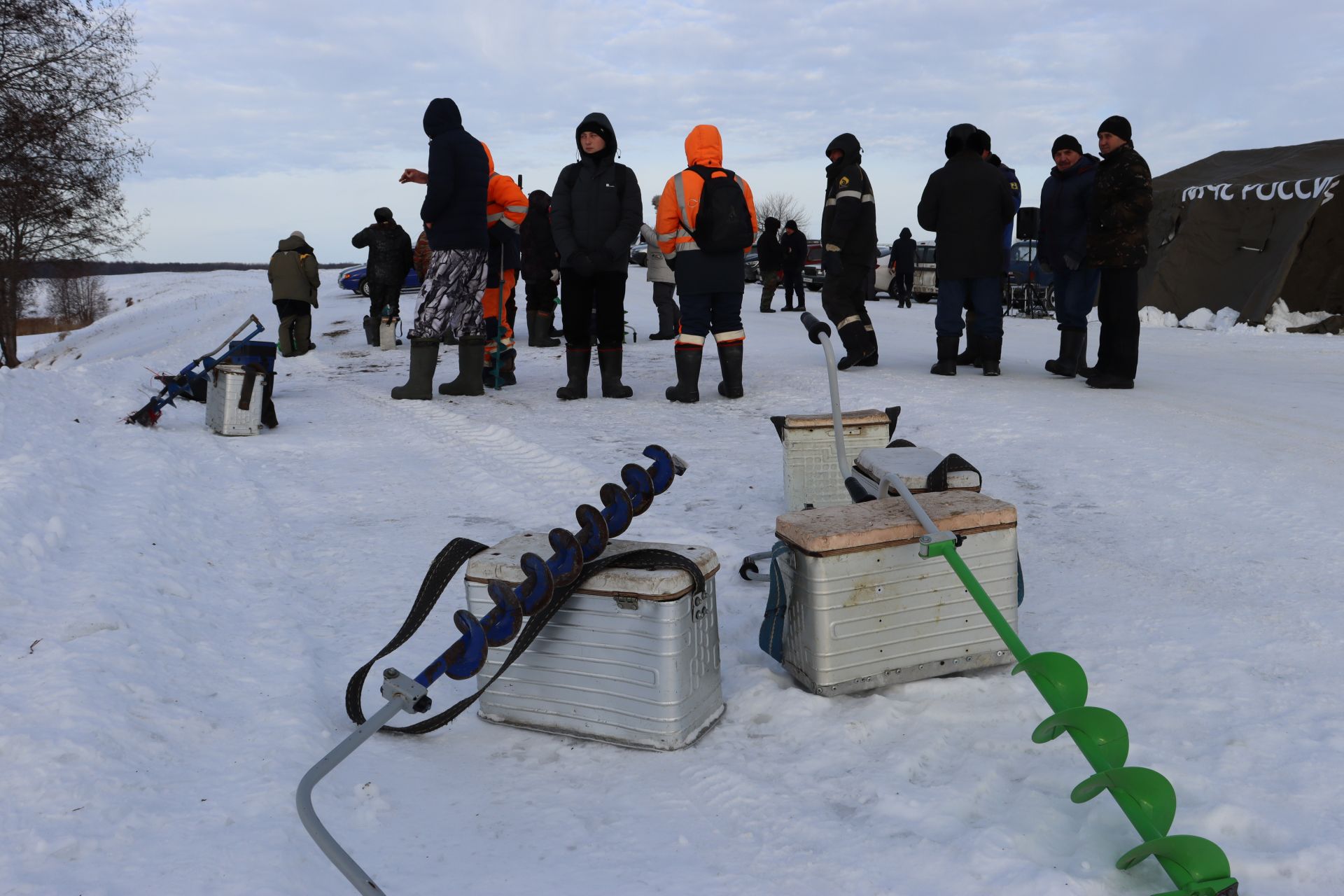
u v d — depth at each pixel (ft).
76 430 21.49
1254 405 24.76
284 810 6.93
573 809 7.47
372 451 22.43
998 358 30.63
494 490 18.34
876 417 15.60
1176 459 18.84
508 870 6.54
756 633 11.32
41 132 74.43
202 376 25.23
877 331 49.75
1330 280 46.80
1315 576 12.37
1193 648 10.13
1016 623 9.88
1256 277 49.73
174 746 7.99
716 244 26.40
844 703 9.14
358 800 7.40
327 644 10.92
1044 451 19.89
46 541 12.72
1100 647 10.30
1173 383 28.86
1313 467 17.98
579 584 8.50
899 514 9.57
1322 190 46.52
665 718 8.36
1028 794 7.29
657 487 9.22
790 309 68.39
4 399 21.77
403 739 8.80
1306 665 9.61
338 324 64.59
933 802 7.29
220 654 10.16
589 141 26.86
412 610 9.20
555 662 8.80
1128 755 7.88
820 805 7.39
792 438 15.48
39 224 79.30
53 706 8.15
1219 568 12.88
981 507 9.73
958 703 9.09
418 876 6.41
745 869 6.55
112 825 6.61
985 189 29.32
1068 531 14.88
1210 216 52.21
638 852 6.80
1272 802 7.11
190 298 146.92
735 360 27.73
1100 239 27.12
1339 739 7.98
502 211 30.83
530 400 28.96
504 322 32.09
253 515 16.48
